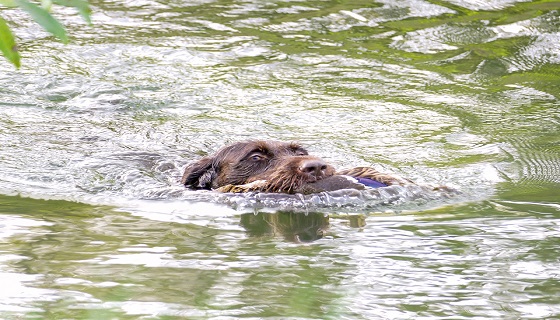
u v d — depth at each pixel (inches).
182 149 784.3
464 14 1258.6
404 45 1147.3
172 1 1327.5
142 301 404.2
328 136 818.8
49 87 961.5
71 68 1024.9
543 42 1139.3
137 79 997.8
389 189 629.3
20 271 451.5
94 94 946.7
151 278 441.4
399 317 388.2
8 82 967.6
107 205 609.9
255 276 446.3
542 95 968.9
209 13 1273.4
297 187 627.2
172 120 874.1
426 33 1192.2
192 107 914.7
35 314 384.8
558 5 1263.5
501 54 1106.1
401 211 587.8
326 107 916.0
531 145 789.2
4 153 746.8
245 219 572.7
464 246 498.3
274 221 566.9
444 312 394.0
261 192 631.8
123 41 1130.0
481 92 978.7
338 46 1143.6
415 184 644.7
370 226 549.3
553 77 1029.8
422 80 1018.7
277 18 1254.3
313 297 408.2
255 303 404.2
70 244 505.4
